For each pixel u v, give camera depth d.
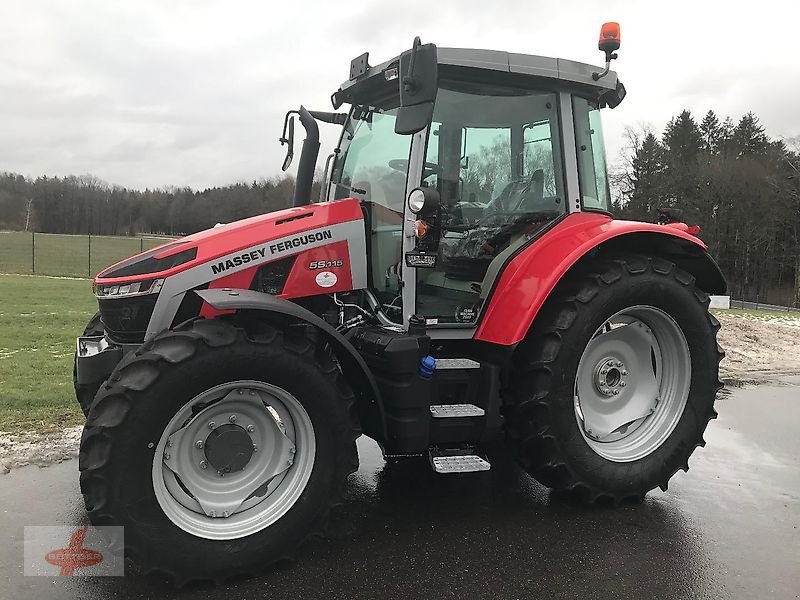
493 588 2.62
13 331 8.84
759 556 2.95
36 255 31.97
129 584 2.62
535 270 3.30
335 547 2.97
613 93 3.75
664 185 40.56
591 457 3.37
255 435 2.83
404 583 2.65
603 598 2.56
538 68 3.44
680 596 2.59
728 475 4.06
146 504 2.52
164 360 2.53
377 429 3.09
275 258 3.23
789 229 39.62
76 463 3.91
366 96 3.85
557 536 3.12
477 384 3.34
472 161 3.48
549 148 3.66
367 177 3.68
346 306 3.42
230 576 2.65
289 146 4.17
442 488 3.72
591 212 3.72
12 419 4.68
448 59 3.26
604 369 3.60
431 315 3.39
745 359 8.79
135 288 3.08
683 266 3.96
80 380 3.14
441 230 3.38
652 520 3.33
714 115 53.47
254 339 2.69
